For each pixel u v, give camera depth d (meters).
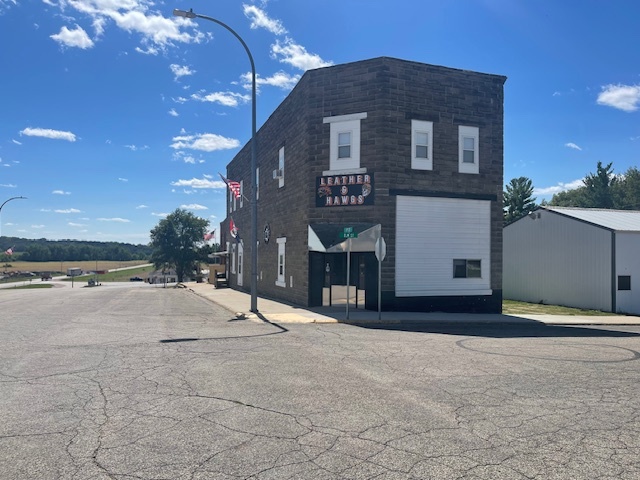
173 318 15.64
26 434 5.02
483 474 4.16
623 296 22.39
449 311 18.81
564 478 4.09
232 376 7.57
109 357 8.90
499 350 10.37
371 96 18.25
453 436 5.07
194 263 99.31
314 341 11.24
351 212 18.41
